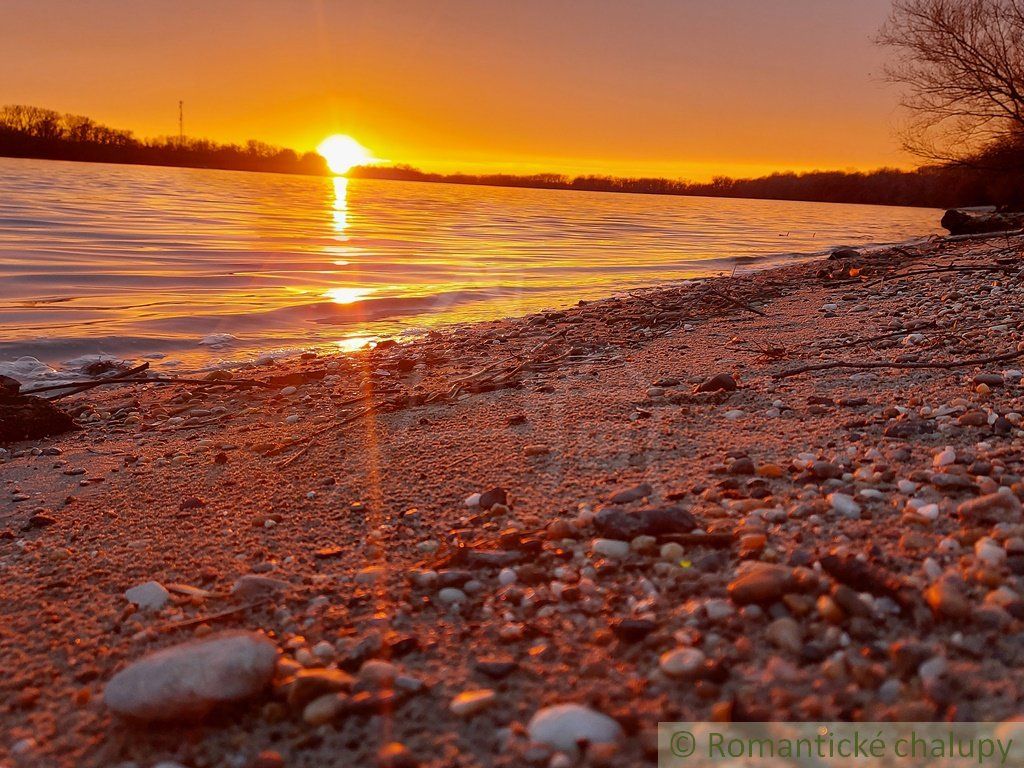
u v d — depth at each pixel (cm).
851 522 51
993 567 42
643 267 363
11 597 53
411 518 60
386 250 426
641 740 33
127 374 147
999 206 518
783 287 210
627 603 44
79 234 451
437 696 37
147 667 38
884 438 68
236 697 37
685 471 64
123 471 84
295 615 46
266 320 207
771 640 39
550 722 34
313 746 35
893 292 173
